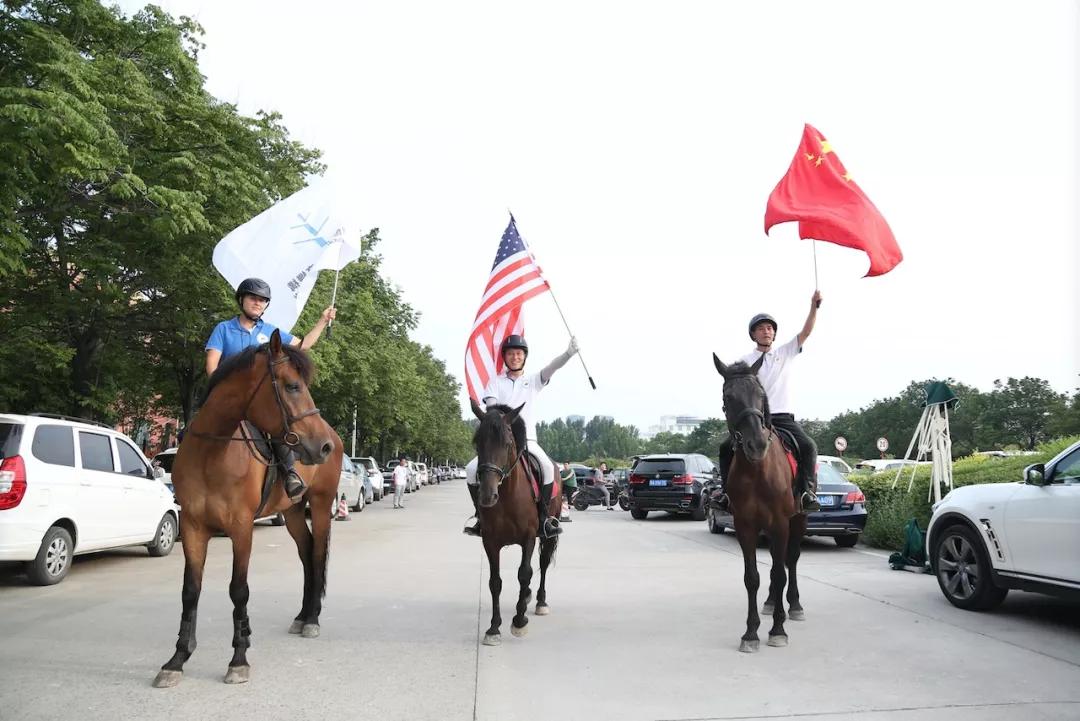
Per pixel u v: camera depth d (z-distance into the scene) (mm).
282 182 17391
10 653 5992
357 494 24828
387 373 33094
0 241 10352
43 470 9242
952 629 6934
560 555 12836
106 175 11305
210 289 15945
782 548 6426
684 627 7102
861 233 7402
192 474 5355
